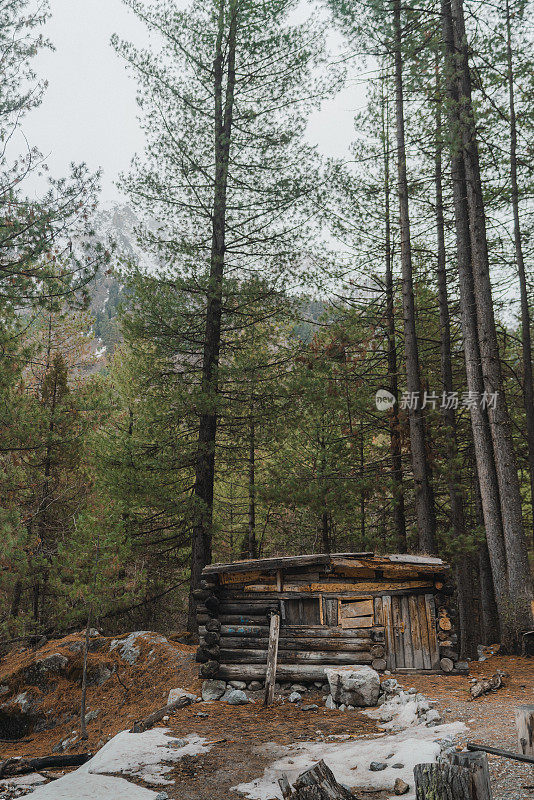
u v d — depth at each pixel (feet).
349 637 39.01
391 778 21.39
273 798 20.58
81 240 34.58
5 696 47.88
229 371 58.65
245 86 66.23
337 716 32.37
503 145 57.47
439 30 55.67
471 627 52.60
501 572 49.42
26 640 59.72
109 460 58.70
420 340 69.62
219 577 40.37
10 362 46.32
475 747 20.20
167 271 59.98
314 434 69.67
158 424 61.16
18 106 32.99
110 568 44.34
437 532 52.26
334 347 59.16
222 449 65.10
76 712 45.09
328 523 75.05
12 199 33.55
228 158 62.95
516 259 61.41
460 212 56.18
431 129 61.62
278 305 62.13
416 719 29.43
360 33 53.36
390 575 40.24
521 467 70.95
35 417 48.47
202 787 22.41
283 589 40.01
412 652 38.81
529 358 58.90
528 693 32.55
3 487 50.70
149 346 61.41
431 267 67.82
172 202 62.49
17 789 28.14
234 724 31.45
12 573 43.32
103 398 51.49
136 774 24.18
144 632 52.08
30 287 35.17
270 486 59.41
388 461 63.05
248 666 38.52
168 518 62.49
